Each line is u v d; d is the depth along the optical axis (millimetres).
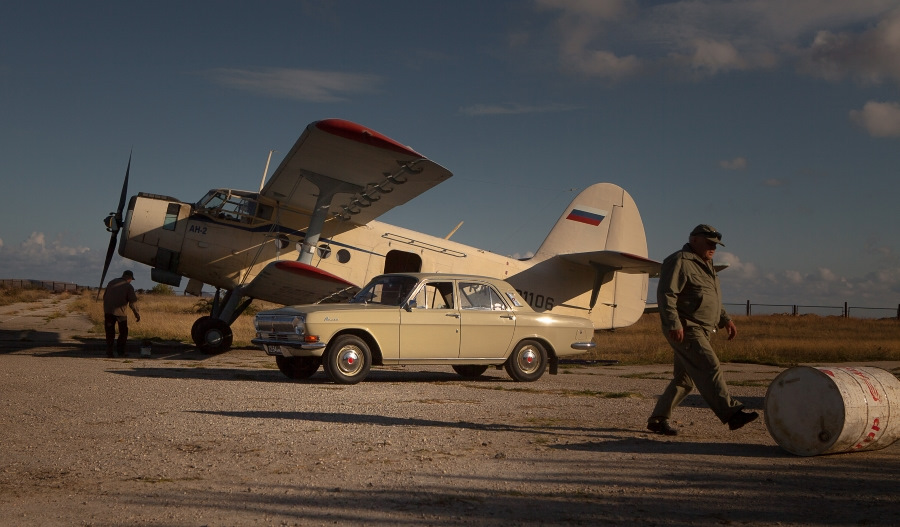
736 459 4914
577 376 12445
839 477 4336
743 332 31531
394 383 10047
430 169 12719
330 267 16203
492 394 8828
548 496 3836
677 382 5918
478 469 4496
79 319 30703
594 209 18344
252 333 22281
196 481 4121
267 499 3729
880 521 3361
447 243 17172
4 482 4086
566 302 17641
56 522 3293
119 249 15945
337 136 11867
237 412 6766
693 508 3607
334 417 6570
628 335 26828
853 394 4883
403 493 3875
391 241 16719
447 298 10484
